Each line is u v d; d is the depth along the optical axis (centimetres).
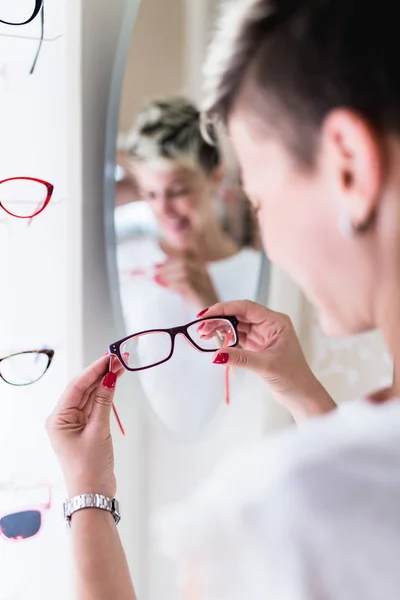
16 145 71
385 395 52
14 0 67
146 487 87
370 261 45
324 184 45
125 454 84
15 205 70
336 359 103
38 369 73
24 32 69
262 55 47
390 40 42
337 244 46
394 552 38
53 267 75
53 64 71
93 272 77
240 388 93
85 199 75
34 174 72
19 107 70
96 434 60
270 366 71
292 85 44
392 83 42
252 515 39
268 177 48
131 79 74
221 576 40
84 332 77
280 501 39
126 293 78
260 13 47
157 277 81
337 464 39
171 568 90
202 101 80
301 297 99
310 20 44
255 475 40
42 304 75
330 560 38
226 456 93
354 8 43
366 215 44
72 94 73
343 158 43
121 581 54
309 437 41
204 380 86
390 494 39
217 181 85
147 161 78
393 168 43
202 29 79
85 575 54
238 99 50
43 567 77
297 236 47
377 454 40
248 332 76
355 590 38
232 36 50
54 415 61
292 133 45
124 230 77
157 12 75
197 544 40
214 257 87
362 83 42
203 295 86
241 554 39
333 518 38
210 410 88
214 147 83
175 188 81
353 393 103
